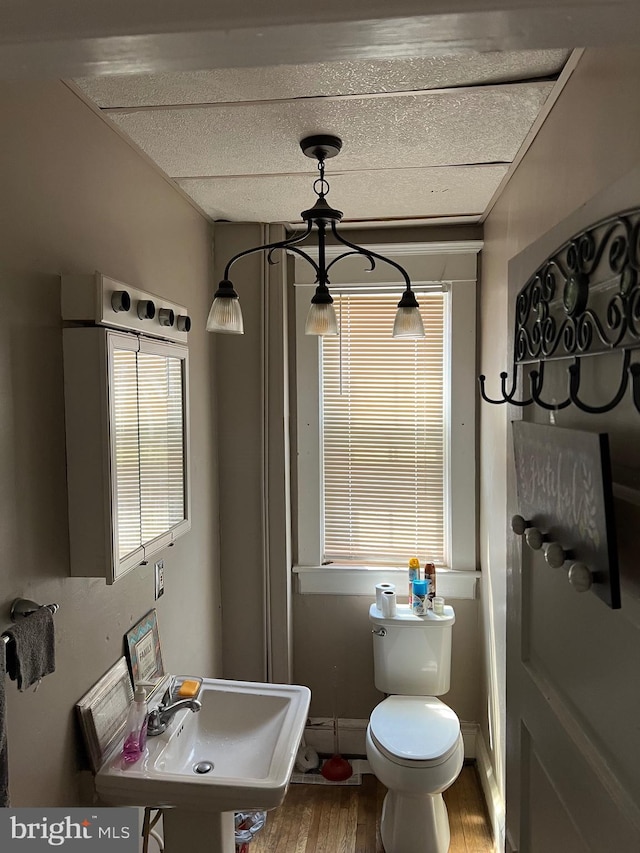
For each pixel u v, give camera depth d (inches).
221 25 25.9
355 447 110.3
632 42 27.6
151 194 73.3
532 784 49.4
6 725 41.1
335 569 108.6
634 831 30.8
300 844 87.8
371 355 108.6
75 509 52.7
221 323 67.6
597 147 44.1
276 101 56.7
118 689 61.2
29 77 30.9
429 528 109.7
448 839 86.0
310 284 106.0
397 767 81.0
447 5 24.7
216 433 101.8
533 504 45.9
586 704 38.3
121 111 58.4
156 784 54.4
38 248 49.2
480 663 105.0
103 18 26.3
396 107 58.2
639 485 31.6
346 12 25.2
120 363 55.2
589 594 37.8
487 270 96.5
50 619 45.8
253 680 104.4
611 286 34.7
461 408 105.1
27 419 47.6
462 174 77.4
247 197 86.0
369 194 85.5
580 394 40.3
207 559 96.4
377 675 102.3
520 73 51.8
